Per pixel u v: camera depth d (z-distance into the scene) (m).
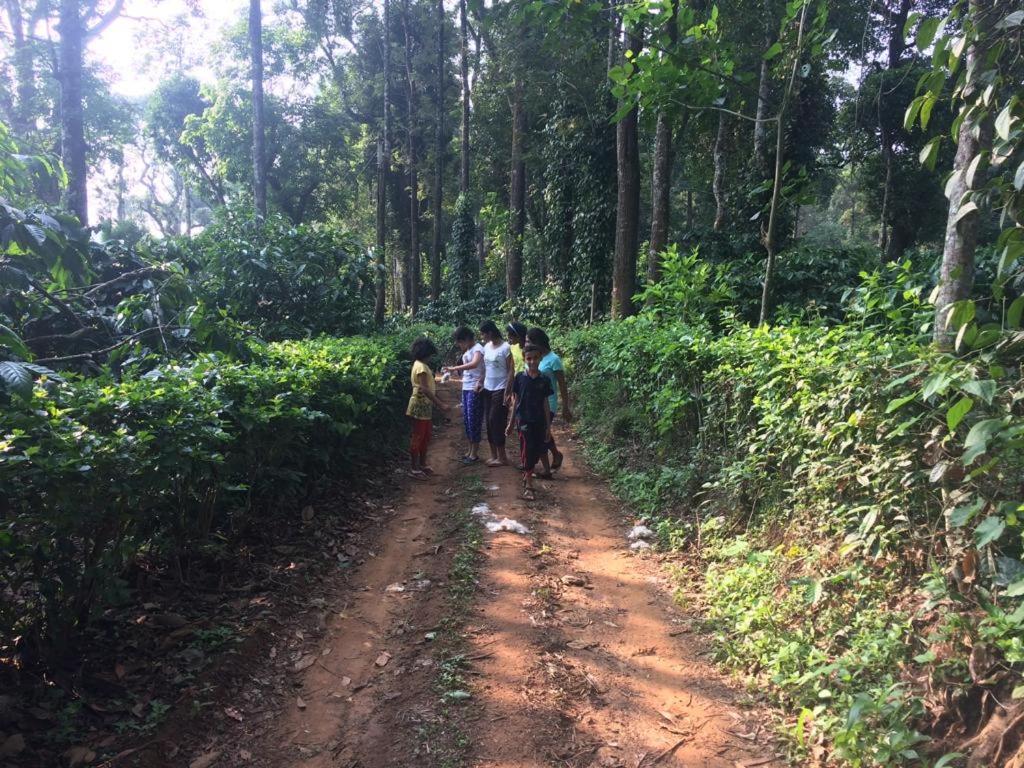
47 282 5.36
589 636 4.02
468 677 3.54
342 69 34.53
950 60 2.87
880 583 3.48
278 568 4.75
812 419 4.10
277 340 10.48
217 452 4.01
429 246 42.41
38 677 3.06
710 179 23.22
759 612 3.80
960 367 2.75
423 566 5.07
